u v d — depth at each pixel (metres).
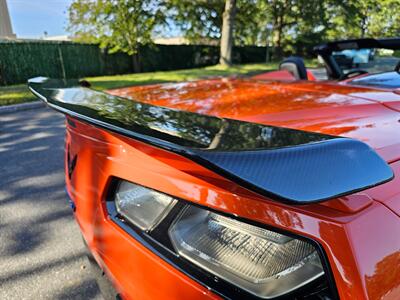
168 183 0.87
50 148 4.32
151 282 0.89
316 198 0.56
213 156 0.56
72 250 2.14
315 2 21.97
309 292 0.69
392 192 0.78
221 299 0.75
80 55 14.83
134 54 17.14
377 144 1.05
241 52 23.27
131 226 0.97
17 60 12.47
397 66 2.39
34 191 3.01
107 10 14.39
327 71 3.11
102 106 1.00
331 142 0.67
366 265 0.65
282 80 2.37
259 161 0.58
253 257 0.74
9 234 2.32
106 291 1.27
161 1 16.89
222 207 0.77
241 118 1.39
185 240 0.84
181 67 20.11
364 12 19.92
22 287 1.82
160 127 0.74
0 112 6.89
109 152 1.05
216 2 19.50
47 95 1.19
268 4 22.55
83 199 1.21
